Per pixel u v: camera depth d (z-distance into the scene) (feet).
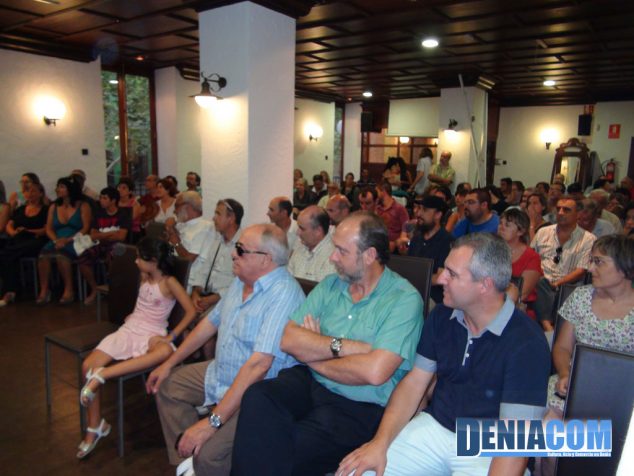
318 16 14.85
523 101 32.58
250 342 6.34
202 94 12.28
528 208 13.87
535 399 4.47
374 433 5.42
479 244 4.67
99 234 14.97
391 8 14.07
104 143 21.63
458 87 25.11
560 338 6.75
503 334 4.71
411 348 5.42
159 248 7.93
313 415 5.39
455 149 25.76
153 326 8.11
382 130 35.73
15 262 15.31
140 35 17.81
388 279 5.90
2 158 18.44
